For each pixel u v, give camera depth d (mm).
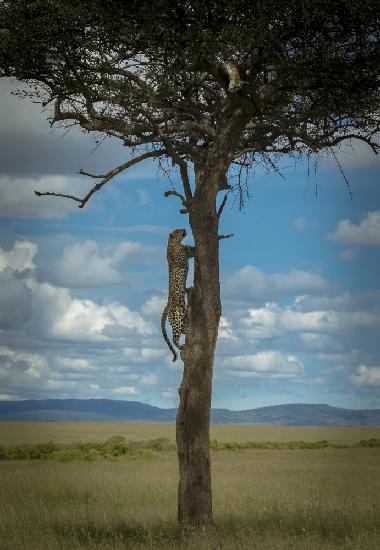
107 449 71812
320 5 21000
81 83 23984
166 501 34594
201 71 24156
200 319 24641
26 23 22906
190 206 25312
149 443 79938
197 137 26391
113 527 25938
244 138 26766
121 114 24797
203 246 24984
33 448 69312
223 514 28875
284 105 25781
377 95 24453
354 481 42781
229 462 61969
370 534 22969
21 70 24031
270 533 23016
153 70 24062
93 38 23203
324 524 25250
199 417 24188
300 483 41000
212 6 21672
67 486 39031
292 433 179750
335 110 24797
